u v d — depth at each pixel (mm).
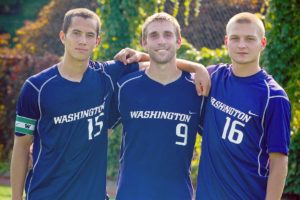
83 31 4070
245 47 3998
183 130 4219
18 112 4129
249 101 3977
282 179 3920
